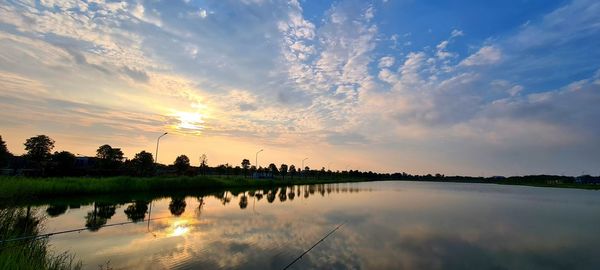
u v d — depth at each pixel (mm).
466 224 24281
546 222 26625
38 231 15117
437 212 31625
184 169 82250
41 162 62531
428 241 17781
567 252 16203
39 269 8859
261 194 49062
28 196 15844
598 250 16672
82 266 11570
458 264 13703
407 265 13219
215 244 15156
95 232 17016
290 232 18625
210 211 26422
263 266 12242
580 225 25281
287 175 158500
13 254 8859
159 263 12133
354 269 12367
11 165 62281
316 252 14531
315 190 66875
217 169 116625
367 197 49719
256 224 20859
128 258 12641
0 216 12633
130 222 20016
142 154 75188
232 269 11734
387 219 25766
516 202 47656
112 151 70000
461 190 92938
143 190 43938
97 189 37562
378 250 15328
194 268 11664
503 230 22219
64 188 33562
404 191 73688
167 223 20094
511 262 14234
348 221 23859
